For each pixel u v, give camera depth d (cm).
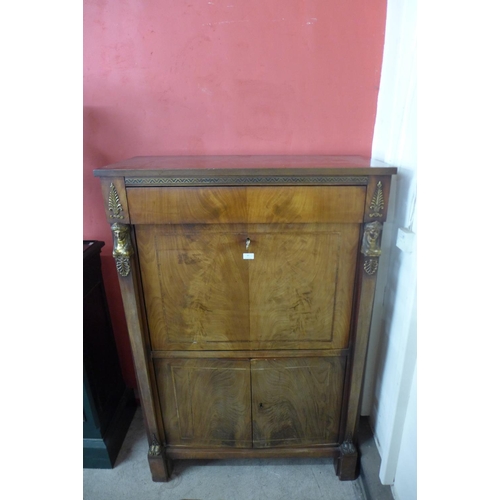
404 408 103
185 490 123
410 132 100
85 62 117
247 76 118
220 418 117
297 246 97
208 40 115
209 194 90
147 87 120
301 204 90
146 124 124
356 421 116
